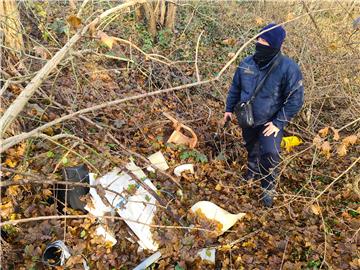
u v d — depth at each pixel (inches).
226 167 167.5
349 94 190.7
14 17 150.9
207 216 133.1
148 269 114.4
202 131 186.4
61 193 124.8
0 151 86.8
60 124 148.0
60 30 211.6
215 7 301.7
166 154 163.2
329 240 133.3
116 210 121.6
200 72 238.2
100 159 135.4
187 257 117.5
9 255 107.7
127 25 257.3
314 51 208.1
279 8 263.0
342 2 219.8
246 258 124.4
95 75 182.4
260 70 134.3
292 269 121.0
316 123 207.6
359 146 185.2
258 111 137.4
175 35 275.0
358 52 200.7
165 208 125.6
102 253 116.3
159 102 196.4
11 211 116.4
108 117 171.0
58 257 110.5
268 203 147.1
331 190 159.5
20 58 149.7
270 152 138.0
